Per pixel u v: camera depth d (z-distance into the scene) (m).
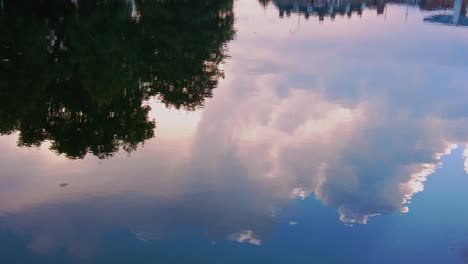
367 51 41.94
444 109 24.55
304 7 90.25
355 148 18.59
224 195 14.22
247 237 12.00
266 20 65.25
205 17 52.16
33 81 26.05
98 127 20.33
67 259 10.95
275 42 45.41
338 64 35.41
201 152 17.73
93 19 42.03
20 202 13.41
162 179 15.18
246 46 42.22
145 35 40.88
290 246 11.67
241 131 20.36
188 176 15.52
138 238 11.80
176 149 18.00
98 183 14.75
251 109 23.62
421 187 15.23
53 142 18.55
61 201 13.54
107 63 30.70
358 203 13.95
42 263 10.78
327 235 12.23
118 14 44.00
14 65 28.44
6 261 10.80
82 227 12.25
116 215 12.88
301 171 16.20
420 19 77.56
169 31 43.53
